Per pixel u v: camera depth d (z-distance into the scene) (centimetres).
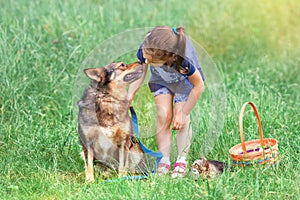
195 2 1502
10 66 1006
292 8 1541
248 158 748
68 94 1018
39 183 749
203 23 1430
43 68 1050
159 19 1386
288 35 1411
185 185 707
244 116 922
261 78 1130
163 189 692
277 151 767
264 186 705
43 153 825
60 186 737
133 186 713
